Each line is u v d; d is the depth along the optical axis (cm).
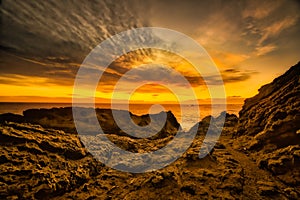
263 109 1499
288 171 807
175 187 743
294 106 1152
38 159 845
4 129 966
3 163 752
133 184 809
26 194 647
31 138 969
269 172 878
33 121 1449
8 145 874
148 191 726
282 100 1340
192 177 830
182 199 668
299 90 1254
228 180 793
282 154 920
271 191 701
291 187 732
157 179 778
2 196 609
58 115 1620
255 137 1269
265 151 1082
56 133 1207
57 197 712
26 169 740
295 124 1050
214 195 689
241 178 812
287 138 1050
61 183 748
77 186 806
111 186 815
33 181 700
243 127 1603
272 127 1155
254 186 753
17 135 955
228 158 1070
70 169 871
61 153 975
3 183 652
